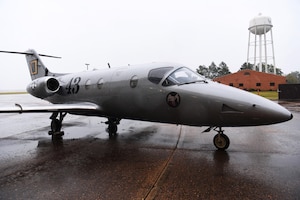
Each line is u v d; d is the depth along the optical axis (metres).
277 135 7.41
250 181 3.69
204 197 3.17
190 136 7.52
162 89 5.76
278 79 36.31
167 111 5.72
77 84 8.43
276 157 4.96
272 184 3.56
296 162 4.61
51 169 4.46
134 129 9.04
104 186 3.60
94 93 7.61
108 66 9.00
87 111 7.43
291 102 20.62
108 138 7.39
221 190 3.38
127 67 7.11
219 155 5.20
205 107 5.10
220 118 4.98
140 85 6.23
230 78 39.00
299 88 23.14
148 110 6.12
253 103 4.66
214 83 5.70
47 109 6.43
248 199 3.10
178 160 4.89
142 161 4.87
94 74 7.98
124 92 6.60
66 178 3.97
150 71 6.20
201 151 5.59
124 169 4.38
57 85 8.70
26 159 5.18
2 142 7.04
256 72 37.31
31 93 9.91
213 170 4.23
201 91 5.23
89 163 4.81
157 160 4.92
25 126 10.64
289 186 3.48
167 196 3.22
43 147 6.32
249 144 6.21
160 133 8.12
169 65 6.10
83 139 7.32
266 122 4.57
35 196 3.32
